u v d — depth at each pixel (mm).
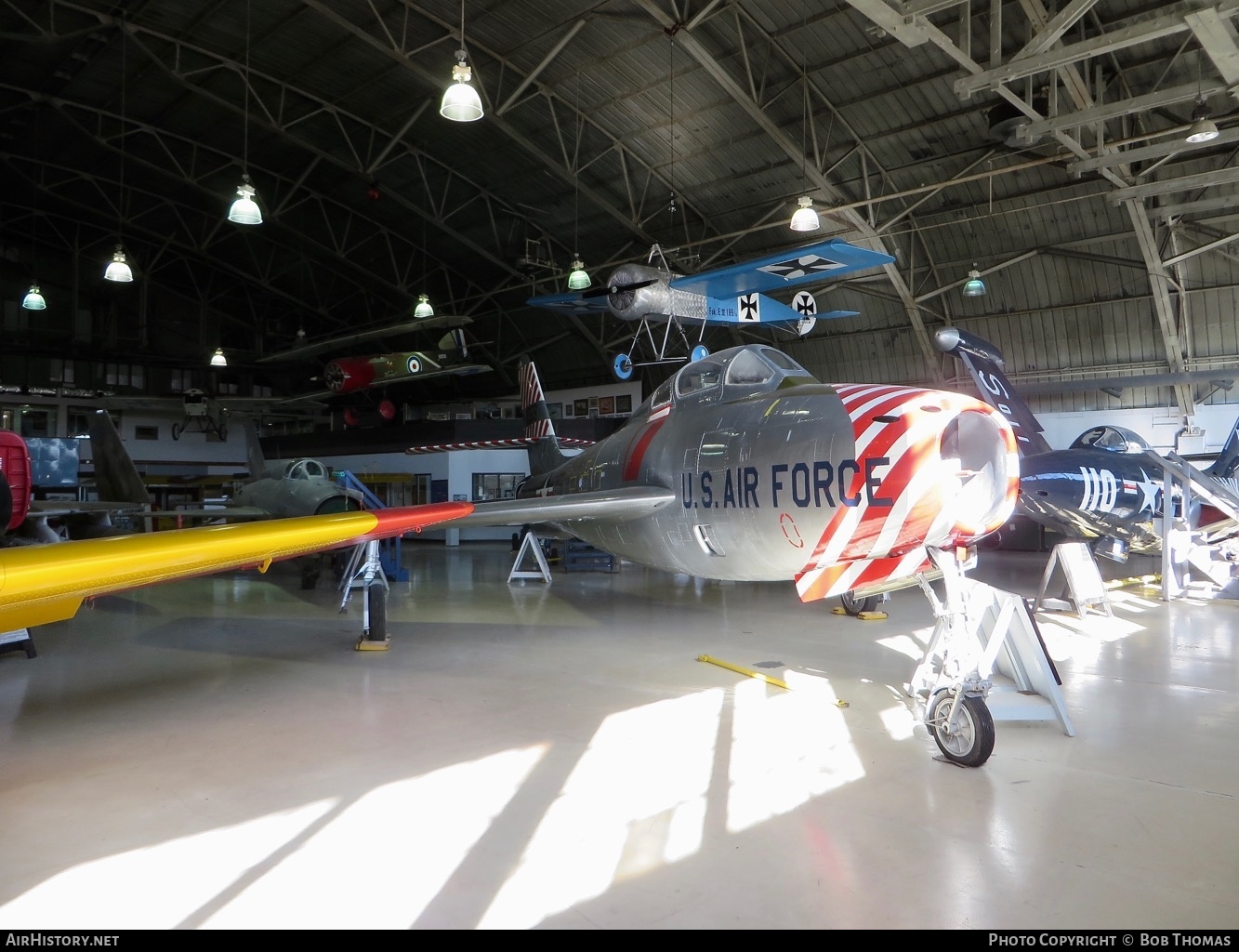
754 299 16516
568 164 19031
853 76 15227
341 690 6371
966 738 4531
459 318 20891
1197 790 4148
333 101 19328
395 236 26016
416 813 3883
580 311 15844
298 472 14016
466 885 3160
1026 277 20047
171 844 3547
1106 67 13648
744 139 17672
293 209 25484
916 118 15844
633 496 7340
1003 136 13492
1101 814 3832
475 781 4324
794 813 3877
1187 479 10852
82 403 31406
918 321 21344
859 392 5883
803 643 8148
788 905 2998
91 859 3404
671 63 15898
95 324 31797
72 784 4324
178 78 17672
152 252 30688
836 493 5555
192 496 31125
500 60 16672
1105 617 9633
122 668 7191
